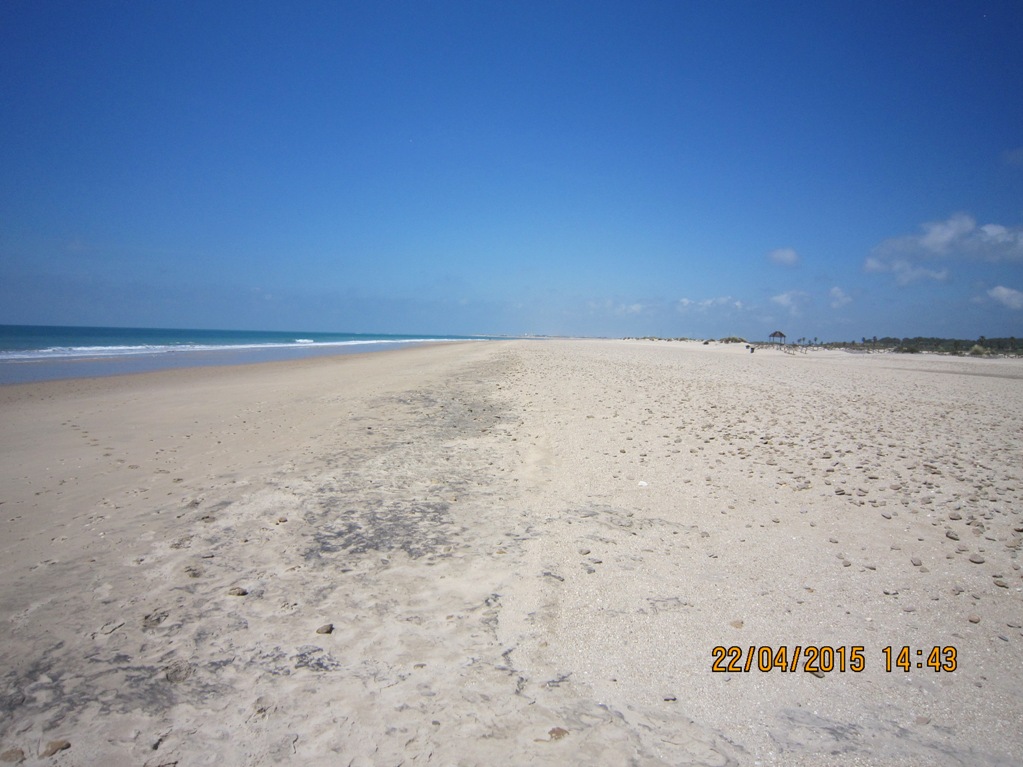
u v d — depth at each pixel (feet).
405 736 10.17
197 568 16.39
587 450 30.73
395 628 13.65
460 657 12.58
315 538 18.79
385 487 24.18
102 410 43.42
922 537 19.03
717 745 10.26
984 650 13.05
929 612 14.57
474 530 19.79
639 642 13.28
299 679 11.68
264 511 21.08
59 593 14.82
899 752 10.16
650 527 20.15
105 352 126.82
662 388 58.44
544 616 14.29
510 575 16.40
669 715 11.01
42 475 25.48
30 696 10.93
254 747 9.83
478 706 11.03
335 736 10.12
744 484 24.81
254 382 64.69
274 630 13.42
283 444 31.73
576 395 51.67
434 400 48.78
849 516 20.99
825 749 10.21
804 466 27.66
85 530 19.07
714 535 19.42
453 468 27.37
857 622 14.19
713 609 14.70
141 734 10.06
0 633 12.94
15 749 9.59
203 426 36.94
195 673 11.79
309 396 51.31
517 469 27.48
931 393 61.46
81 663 11.98
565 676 12.05
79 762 9.37
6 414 41.50
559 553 17.89
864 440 33.73
